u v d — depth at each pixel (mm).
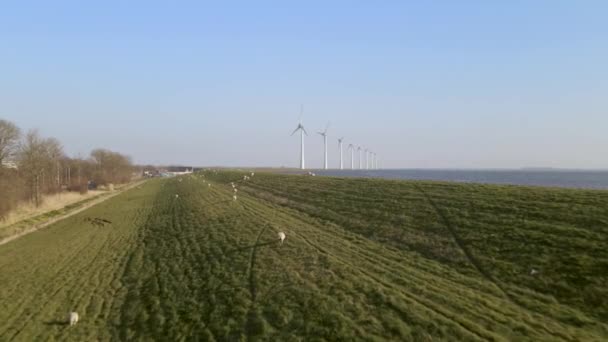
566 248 23484
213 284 27156
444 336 16344
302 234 35531
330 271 25047
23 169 86125
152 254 39344
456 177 196250
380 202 43094
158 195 99688
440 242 28859
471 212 33469
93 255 42875
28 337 23703
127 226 59062
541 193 35125
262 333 19391
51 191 97750
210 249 35656
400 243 30438
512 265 23203
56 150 108188
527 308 18562
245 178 95000
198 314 23328
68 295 30609
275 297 22719
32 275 36844
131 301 27875
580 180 173125
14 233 57250
